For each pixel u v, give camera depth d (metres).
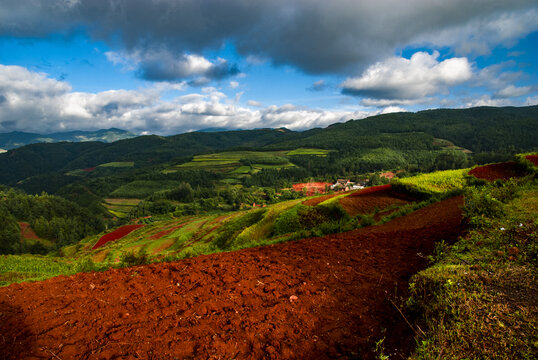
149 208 113.06
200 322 3.00
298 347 2.73
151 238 46.06
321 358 2.59
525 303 2.57
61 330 2.76
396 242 7.02
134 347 2.51
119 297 3.61
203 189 140.25
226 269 4.95
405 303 3.49
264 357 2.53
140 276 4.49
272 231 18.75
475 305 2.71
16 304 3.38
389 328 3.05
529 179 9.48
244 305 3.49
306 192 134.50
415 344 2.59
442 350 2.23
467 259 4.02
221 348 2.57
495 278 3.13
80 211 117.25
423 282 3.63
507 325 2.33
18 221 96.38
